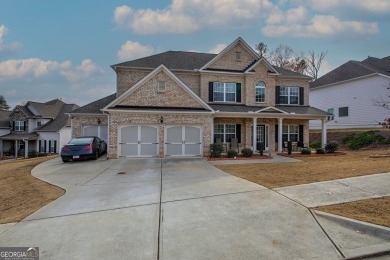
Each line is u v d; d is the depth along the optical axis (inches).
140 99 674.8
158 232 194.5
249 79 823.7
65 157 607.8
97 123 801.6
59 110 1585.9
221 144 693.9
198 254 162.4
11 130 1518.2
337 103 1154.0
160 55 887.7
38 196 326.6
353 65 1136.8
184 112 674.2
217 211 236.8
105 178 414.9
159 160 624.7
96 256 162.1
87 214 238.8
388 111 937.5
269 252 163.9
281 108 832.3
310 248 168.6
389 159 525.0
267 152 786.2
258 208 241.8
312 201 256.5
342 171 406.0
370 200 253.4
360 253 160.7
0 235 199.3
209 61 813.2
